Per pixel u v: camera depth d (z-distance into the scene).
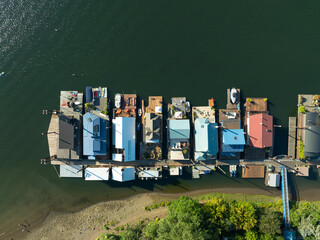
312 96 49.56
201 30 50.75
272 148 49.69
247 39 50.47
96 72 50.56
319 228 43.88
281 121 50.00
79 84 50.53
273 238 44.19
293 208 48.66
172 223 43.00
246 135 49.44
